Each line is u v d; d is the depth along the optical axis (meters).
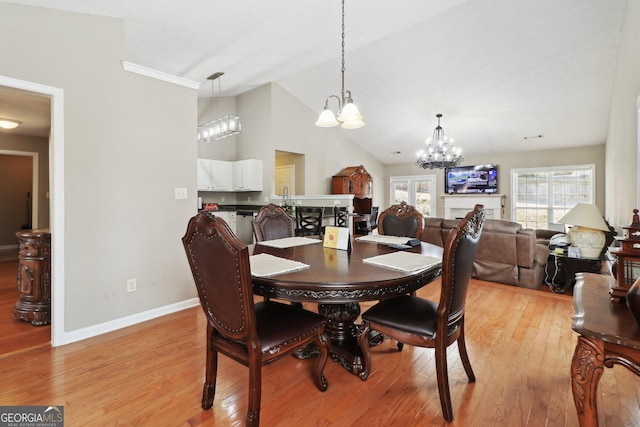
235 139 7.06
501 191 7.83
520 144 7.18
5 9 2.13
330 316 2.23
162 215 2.94
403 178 9.34
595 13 3.55
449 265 1.50
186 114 3.10
